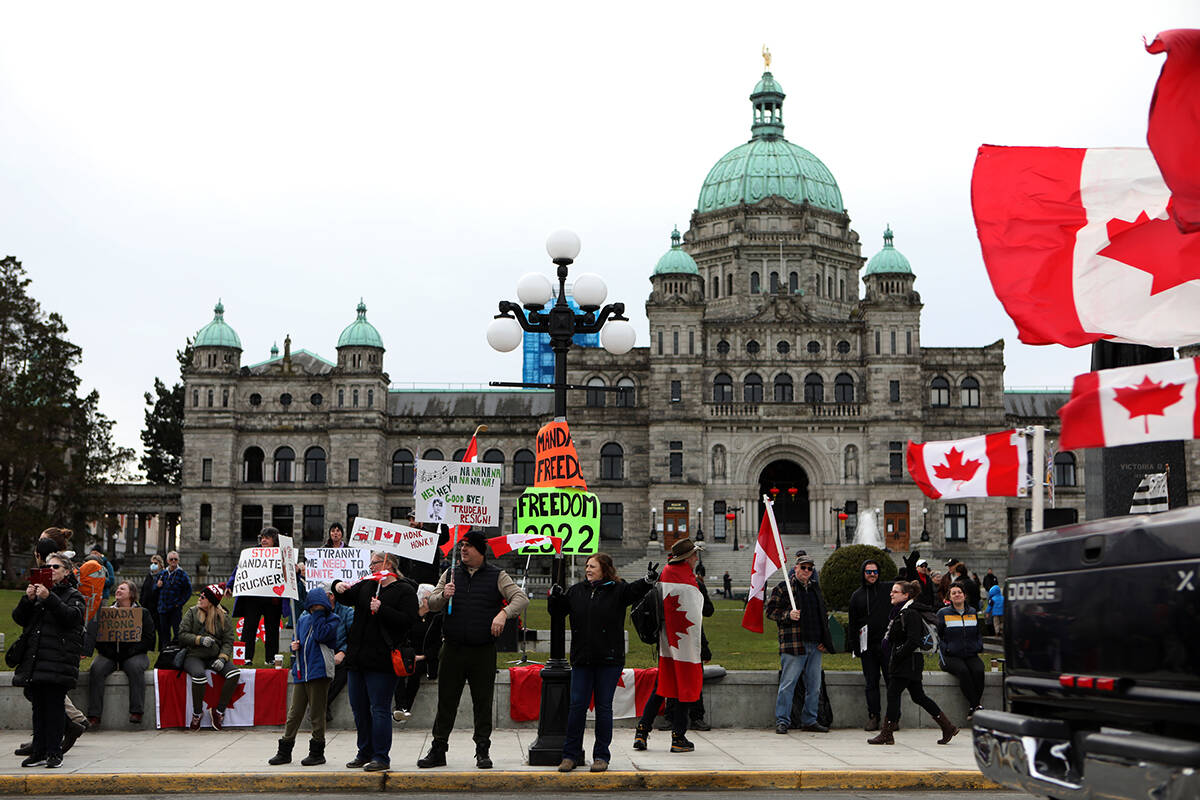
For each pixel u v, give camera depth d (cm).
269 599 3072
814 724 2422
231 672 2428
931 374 10019
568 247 2269
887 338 9806
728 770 1958
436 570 3256
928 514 9600
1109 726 1188
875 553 5634
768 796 1836
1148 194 1773
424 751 2188
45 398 9044
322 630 2011
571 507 2169
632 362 10188
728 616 6159
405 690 2447
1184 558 1091
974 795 1859
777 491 9975
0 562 9444
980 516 9819
